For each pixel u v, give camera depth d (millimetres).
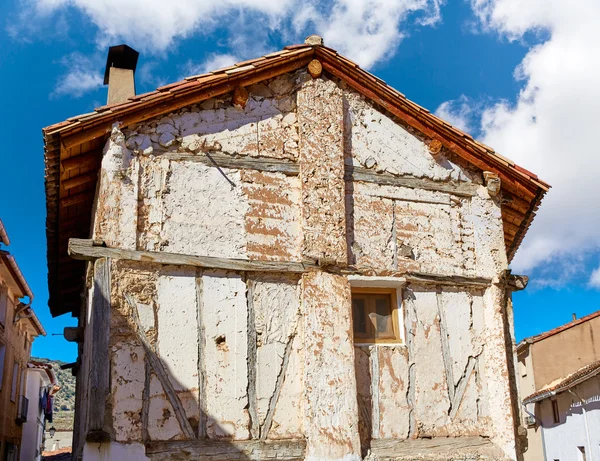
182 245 8727
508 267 10555
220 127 9391
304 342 8922
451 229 10422
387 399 9289
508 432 9594
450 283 10109
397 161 10359
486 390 9922
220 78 9273
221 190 9141
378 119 10445
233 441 8281
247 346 8711
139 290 8383
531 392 28234
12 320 20500
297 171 9641
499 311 10203
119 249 8391
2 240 15812
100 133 8633
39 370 26922
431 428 9391
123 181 8633
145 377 8102
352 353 9109
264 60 9656
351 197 9898
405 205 10211
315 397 8742
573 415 23906
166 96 8914
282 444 8469
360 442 8828
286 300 9117
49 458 27250
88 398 8023
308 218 9430
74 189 9320
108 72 12734
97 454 7625
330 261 9305
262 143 9570
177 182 8953
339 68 10227
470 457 9336
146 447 7871
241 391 8508
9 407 20719
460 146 10727
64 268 11781
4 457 20172
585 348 27547
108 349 8016
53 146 8305
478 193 10781
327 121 9984
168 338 8344
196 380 8328
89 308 8961
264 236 9195
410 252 9953
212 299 8711
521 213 11414
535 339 28219
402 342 9672
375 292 9906
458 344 9969
